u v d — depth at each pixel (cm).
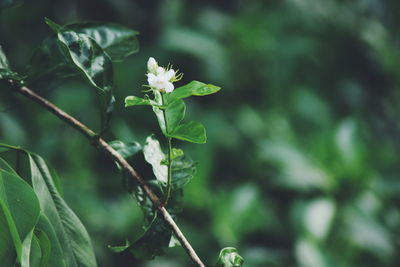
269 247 167
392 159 188
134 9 196
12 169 69
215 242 159
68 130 168
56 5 179
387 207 172
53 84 78
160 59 188
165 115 68
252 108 195
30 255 68
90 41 71
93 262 71
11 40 159
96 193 163
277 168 176
